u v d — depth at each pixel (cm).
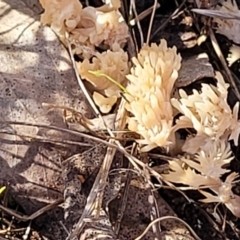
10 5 14
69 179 14
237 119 14
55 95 14
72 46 14
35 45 14
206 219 14
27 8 14
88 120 14
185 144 14
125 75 14
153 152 14
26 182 14
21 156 14
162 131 13
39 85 14
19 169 14
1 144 13
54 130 14
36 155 14
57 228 14
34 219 14
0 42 14
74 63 14
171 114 13
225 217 14
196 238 14
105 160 14
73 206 13
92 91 14
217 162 13
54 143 14
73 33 14
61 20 14
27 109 14
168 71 13
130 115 14
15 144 13
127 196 14
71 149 14
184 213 14
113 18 14
